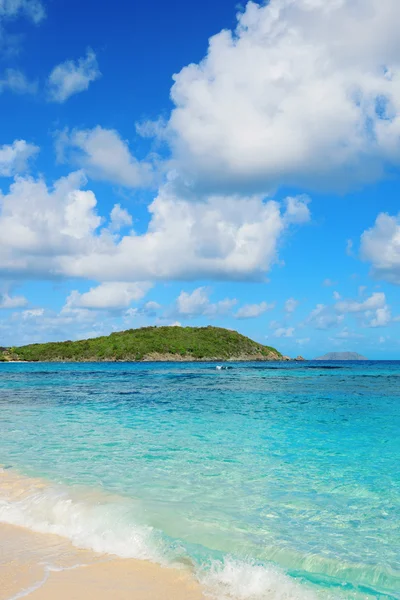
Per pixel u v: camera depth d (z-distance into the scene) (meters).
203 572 5.49
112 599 4.86
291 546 6.20
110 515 7.27
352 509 7.66
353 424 17.05
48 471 10.05
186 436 14.50
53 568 5.57
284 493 8.50
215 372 73.06
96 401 26.11
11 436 14.56
